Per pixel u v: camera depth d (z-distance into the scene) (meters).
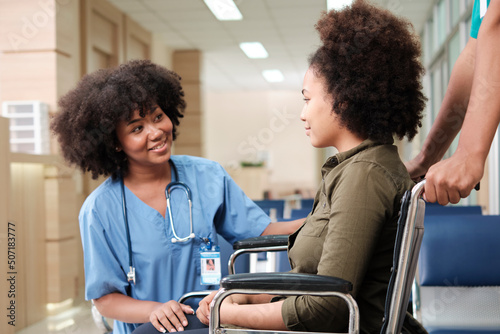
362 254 1.04
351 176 1.08
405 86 1.14
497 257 1.75
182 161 1.68
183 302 1.45
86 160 1.57
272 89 12.58
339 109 1.14
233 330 1.01
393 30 1.15
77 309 4.18
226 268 1.79
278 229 1.70
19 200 3.67
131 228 1.52
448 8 5.73
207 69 10.10
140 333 1.33
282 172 13.02
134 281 1.49
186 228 1.55
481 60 0.93
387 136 1.13
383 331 0.98
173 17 6.84
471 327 1.69
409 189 1.06
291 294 0.97
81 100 1.53
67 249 4.22
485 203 4.25
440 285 1.76
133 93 1.46
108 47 6.20
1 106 4.33
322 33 1.17
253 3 6.32
